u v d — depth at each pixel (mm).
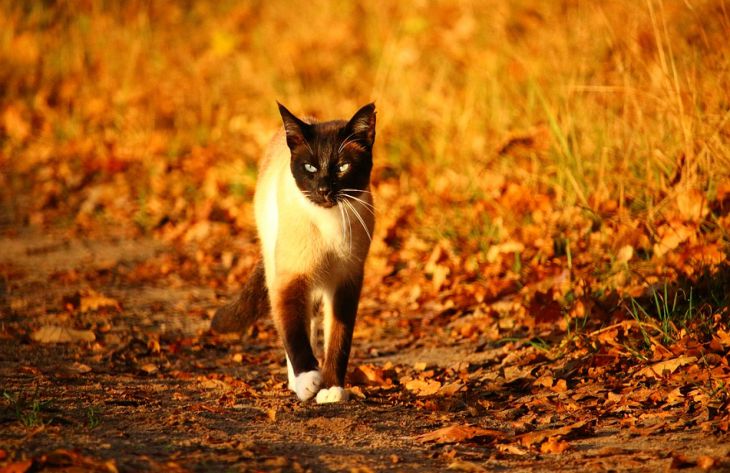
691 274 9445
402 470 6156
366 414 7695
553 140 13289
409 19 21219
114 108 20203
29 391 7891
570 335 9039
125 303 12211
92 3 24375
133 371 9281
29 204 17125
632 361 8359
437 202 13945
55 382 8383
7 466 5590
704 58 12273
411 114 16719
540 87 14773
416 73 18484
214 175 16781
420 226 13656
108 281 13242
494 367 9008
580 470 6109
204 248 14617
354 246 8719
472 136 15203
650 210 10836
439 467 6254
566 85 14055
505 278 11336
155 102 20031
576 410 7480
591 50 14750
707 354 7949
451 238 12914
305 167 8500
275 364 9859
